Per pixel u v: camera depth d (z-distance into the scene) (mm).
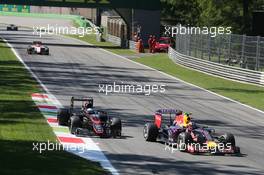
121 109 85812
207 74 153250
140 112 83562
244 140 66000
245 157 55375
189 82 133125
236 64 145375
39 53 189000
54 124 66188
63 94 98750
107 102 92750
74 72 142000
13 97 88375
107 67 162375
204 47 160875
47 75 130000
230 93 115000
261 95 113125
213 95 111000
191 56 170500
